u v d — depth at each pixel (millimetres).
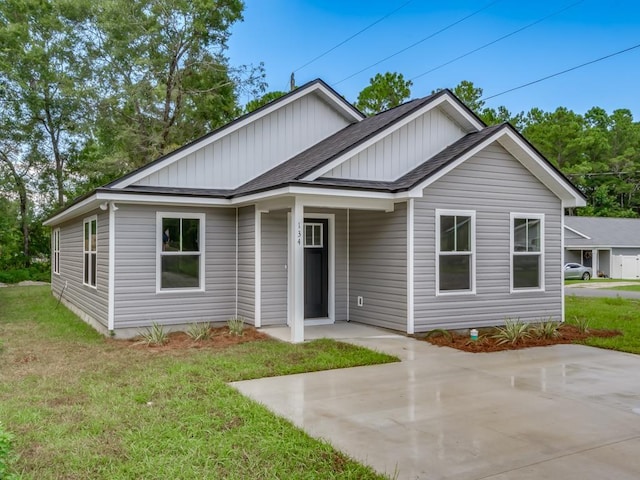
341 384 6527
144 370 7109
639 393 6191
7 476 3258
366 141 9852
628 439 4676
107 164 25859
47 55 27438
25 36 26922
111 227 9719
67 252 15742
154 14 25453
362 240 10867
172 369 7098
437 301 9828
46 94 27766
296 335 9031
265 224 10453
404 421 5141
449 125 11172
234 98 27766
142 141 26547
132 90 24875
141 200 9695
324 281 11242
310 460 4172
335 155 9516
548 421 5160
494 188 10508
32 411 5344
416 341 9297
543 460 4207
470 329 10164
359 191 9070
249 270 10594
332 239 11180
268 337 9570
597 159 54062
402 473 3953
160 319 10180
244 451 4328
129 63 25969
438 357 8133
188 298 10484
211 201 10344
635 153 53562
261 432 4754
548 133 50719
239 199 10062
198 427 4867
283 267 10672
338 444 4527
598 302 17156
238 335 9727
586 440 4648
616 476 3910
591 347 9117
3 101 26922
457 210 10047
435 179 9461
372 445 4512
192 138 27547
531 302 10961
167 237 10305
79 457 4199
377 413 5391
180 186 10805
